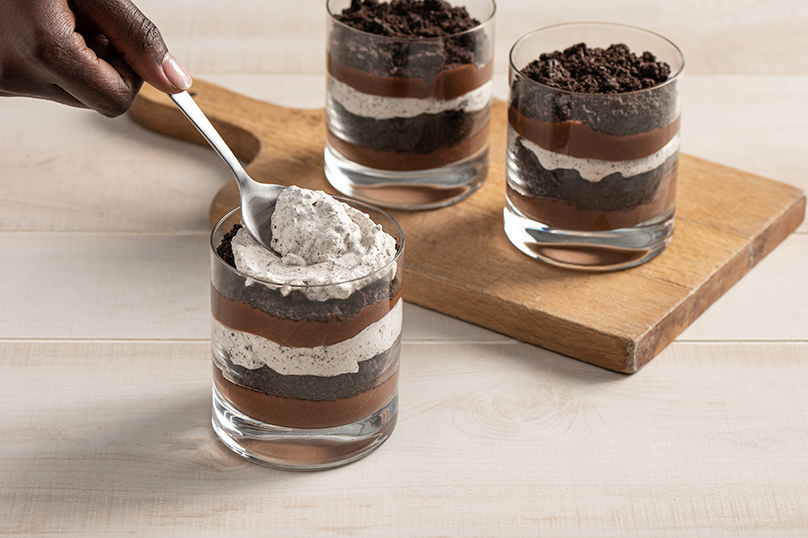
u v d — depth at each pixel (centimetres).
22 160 112
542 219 102
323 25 128
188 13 129
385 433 94
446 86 104
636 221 101
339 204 92
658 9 131
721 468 93
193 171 112
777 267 105
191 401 96
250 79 121
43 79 96
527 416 96
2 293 102
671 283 101
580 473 93
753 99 119
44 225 107
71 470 92
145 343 99
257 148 113
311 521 90
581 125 98
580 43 104
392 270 90
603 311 99
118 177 111
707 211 107
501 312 100
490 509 91
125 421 95
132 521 90
